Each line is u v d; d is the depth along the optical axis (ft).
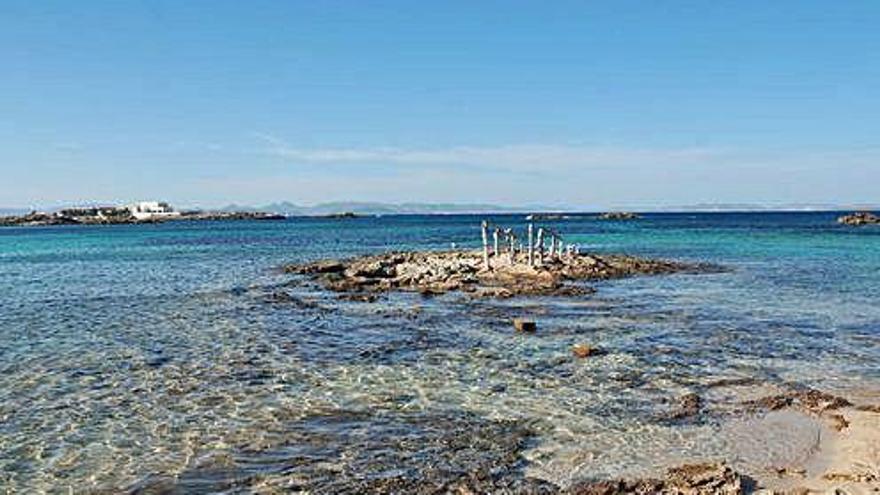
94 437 53.21
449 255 206.59
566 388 65.51
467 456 48.67
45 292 144.15
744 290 140.67
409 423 55.62
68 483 45.24
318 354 80.79
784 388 65.57
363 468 46.83
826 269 181.68
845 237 330.95
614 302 124.06
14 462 48.57
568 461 47.73
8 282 164.55
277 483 44.73
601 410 58.70
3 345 87.61
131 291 144.77
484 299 128.67
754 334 92.73
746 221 646.33
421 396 62.90
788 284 150.30
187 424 55.93
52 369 74.54
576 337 90.58
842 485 42.78
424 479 45.01
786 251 248.11
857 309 114.62
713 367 73.82
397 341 88.22
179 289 147.54
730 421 55.83
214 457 49.08
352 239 375.25
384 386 66.33
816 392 63.46
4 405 61.31
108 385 67.82
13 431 54.65
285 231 508.12
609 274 168.66
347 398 62.49
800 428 53.98
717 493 41.52
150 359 79.00
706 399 61.93
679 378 69.15
